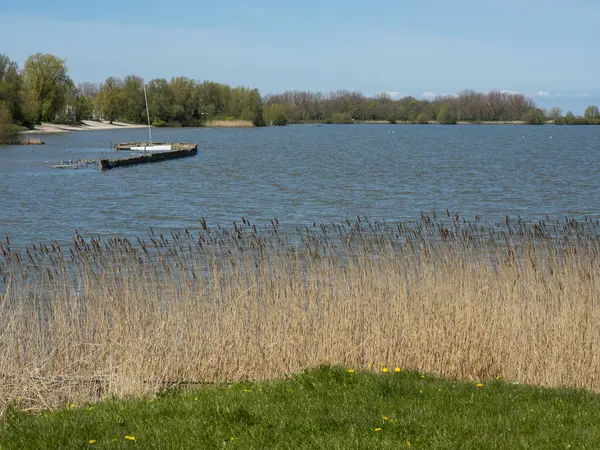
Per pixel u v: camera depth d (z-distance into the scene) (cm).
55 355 1028
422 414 786
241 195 3950
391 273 1223
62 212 3284
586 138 13275
